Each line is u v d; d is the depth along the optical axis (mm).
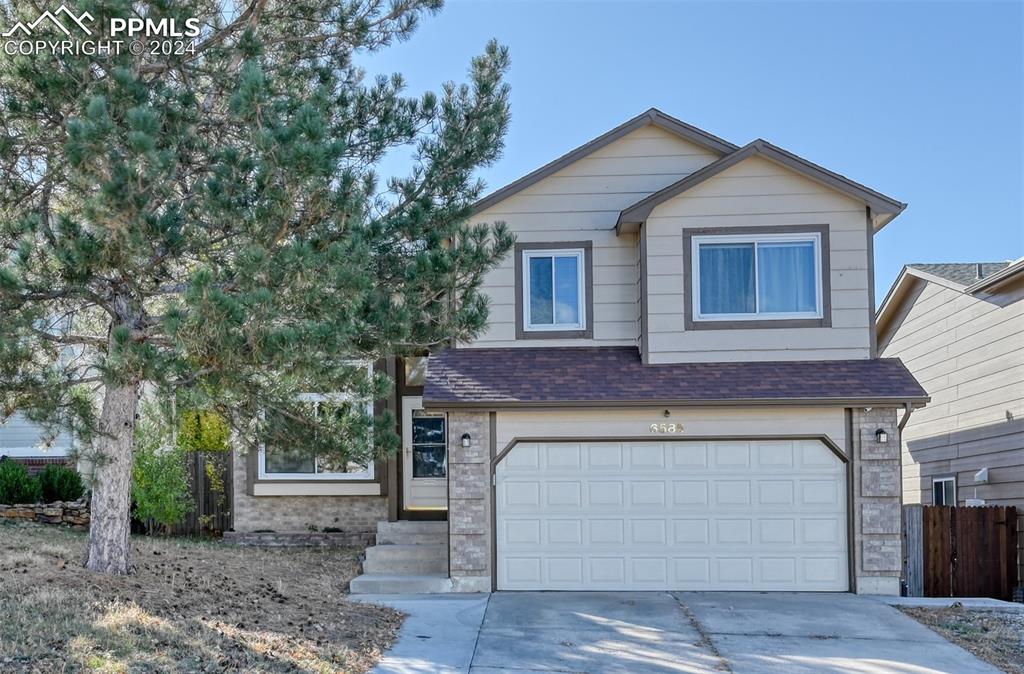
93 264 7887
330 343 8438
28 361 8555
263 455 15312
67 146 7430
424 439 14703
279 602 10203
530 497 12148
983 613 10812
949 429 16500
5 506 14766
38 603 8336
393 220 10844
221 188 8539
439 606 10961
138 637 7879
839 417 12016
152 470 14570
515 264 13273
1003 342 14375
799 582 11914
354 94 10938
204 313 7547
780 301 12547
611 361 12734
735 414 12086
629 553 12062
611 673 8188
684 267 12594
